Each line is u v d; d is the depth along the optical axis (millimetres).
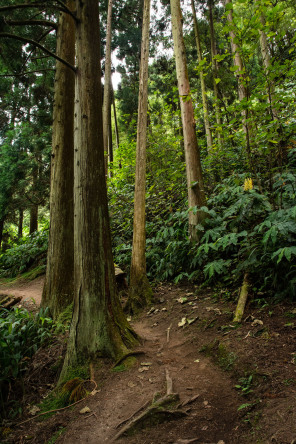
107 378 2887
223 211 4875
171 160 8453
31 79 9992
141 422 2180
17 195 11336
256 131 4285
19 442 2330
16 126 11102
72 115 5586
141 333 3926
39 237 11016
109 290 3344
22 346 3588
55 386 3080
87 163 3279
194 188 5219
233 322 3355
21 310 4262
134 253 5176
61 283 5109
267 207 3842
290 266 3330
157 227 6727
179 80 5504
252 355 2654
